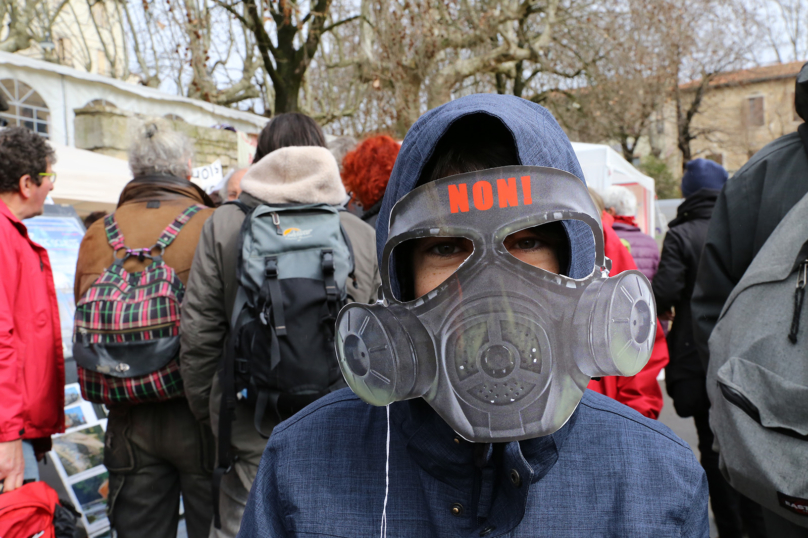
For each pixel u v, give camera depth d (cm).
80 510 267
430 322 68
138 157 227
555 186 69
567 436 75
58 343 219
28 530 186
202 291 184
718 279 190
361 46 1073
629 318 69
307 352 166
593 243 78
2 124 615
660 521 70
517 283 66
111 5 1368
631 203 361
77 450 280
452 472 73
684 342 303
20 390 196
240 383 172
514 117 76
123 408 208
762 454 133
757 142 2919
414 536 74
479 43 1098
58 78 665
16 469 194
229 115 877
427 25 967
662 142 2964
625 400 220
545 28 1204
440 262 76
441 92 1109
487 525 72
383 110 1066
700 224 309
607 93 1548
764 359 141
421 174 80
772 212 173
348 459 79
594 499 71
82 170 500
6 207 206
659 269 312
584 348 67
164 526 217
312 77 1370
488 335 66
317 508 76
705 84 2312
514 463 69
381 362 69
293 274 171
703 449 299
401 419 78
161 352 194
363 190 254
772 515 149
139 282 200
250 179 191
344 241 181
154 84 1301
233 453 182
